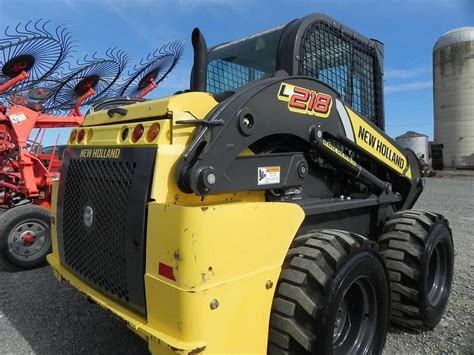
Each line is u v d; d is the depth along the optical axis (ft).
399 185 14.30
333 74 12.16
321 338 7.87
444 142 87.10
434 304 12.00
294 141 10.14
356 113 11.60
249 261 7.48
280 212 8.05
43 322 12.08
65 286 15.02
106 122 9.47
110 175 8.47
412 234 11.46
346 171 11.67
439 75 86.84
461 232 24.62
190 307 6.73
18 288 14.89
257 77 12.05
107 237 8.46
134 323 7.51
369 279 9.21
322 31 11.72
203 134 7.72
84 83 22.35
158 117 8.07
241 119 8.26
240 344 7.36
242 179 8.45
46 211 17.17
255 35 12.23
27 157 19.65
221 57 13.42
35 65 20.07
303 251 8.47
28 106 21.11
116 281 8.29
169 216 7.01
